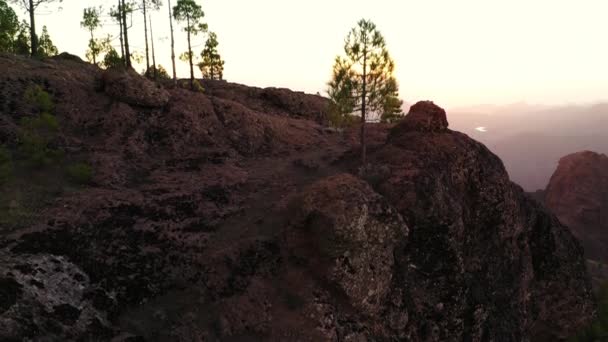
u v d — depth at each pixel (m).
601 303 42.91
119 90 34.41
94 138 31.05
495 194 32.22
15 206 21.48
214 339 19.41
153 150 32.41
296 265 23.80
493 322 28.23
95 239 21.67
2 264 17.22
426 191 27.88
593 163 123.38
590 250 105.25
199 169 32.03
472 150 33.03
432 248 26.47
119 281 20.30
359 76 30.78
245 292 21.92
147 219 24.72
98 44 58.03
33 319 15.66
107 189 26.33
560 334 37.50
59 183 25.33
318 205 23.95
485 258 30.20
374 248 23.55
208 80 63.16
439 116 34.91
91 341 16.59
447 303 25.62
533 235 36.72
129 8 45.66
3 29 42.25
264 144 38.72
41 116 29.41
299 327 20.89
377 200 24.67
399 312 23.89
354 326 22.09
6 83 30.47
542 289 36.47
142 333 18.42
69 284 18.45
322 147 40.44
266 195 30.12
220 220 27.05
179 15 47.00
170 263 22.62
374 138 41.72
